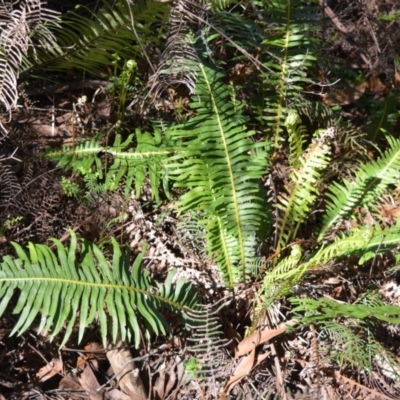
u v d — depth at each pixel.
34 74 1.18
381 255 1.11
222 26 1.19
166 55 1.04
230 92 1.08
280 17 1.12
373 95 1.38
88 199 1.03
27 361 0.94
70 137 1.14
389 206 1.14
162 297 0.89
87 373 0.95
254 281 1.02
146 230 1.03
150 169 1.02
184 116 1.15
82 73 1.24
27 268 0.80
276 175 1.16
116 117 1.17
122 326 0.82
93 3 1.26
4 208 1.03
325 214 1.13
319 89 1.32
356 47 1.39
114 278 0.85
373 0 1.42
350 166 1.19
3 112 1.10
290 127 1.00
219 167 0.97
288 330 0.93
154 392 0.95
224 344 0.92
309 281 1.05
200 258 1.03
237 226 0.98
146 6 1.01
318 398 0.96
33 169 1.06
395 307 0.92
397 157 1.11
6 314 0.93
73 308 0.80
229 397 0.94
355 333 0.99
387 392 0.95
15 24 0.94
